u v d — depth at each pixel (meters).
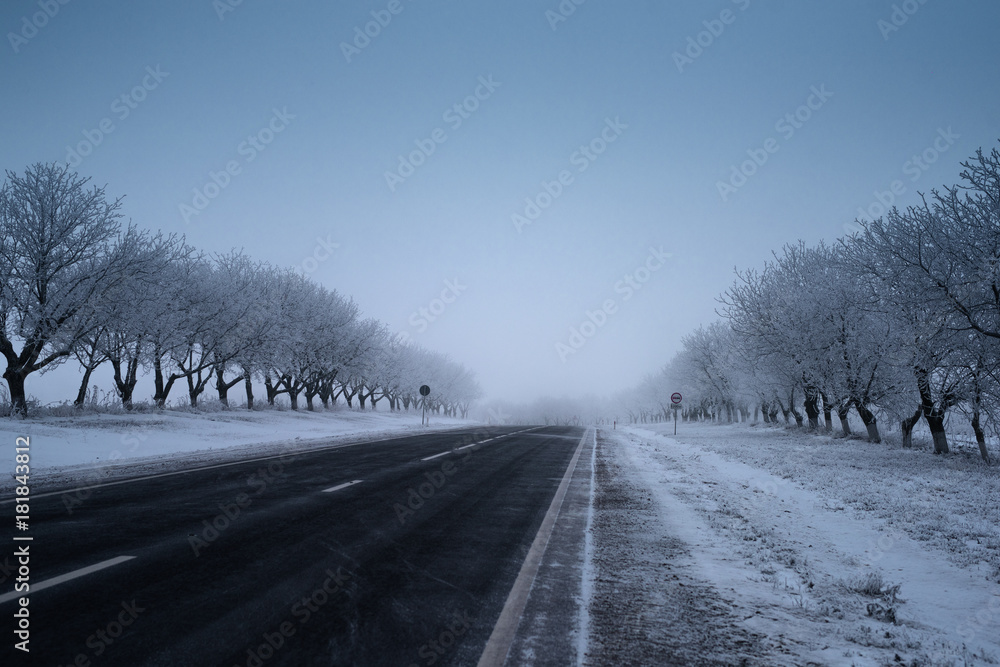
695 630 4.68
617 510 9.97
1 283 20.00
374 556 6.56
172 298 26.73
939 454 19.09
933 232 15.76
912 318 16.97
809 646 4.44
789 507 10.37
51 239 21.02
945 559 7.11
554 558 6.77
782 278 26.20
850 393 22.83
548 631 4.57
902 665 4.15
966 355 15.93
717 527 8.58
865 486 12.50
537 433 36.75
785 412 38.62
